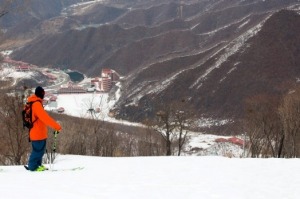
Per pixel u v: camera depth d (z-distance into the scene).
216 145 42.22
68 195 5.40
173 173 7.60
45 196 5.26
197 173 7.59
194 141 52.22
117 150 26.03
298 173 7.52
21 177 7.02
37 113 8.16
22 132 17.05
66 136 22.83
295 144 24.31
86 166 9.20
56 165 10.09
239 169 7.98
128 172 7.79
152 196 5.65
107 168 8.47
